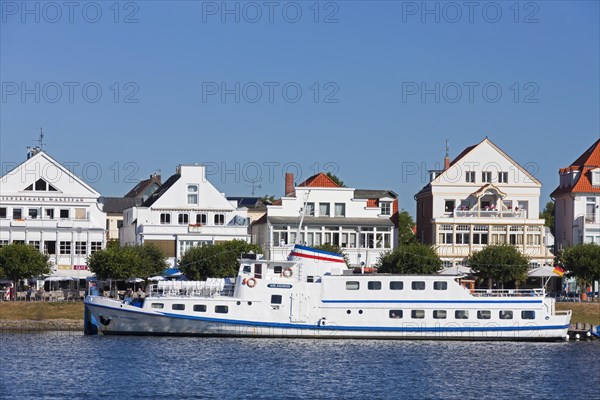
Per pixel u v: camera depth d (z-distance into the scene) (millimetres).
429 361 97750
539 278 149375
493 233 150875
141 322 109188
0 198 147000
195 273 135250
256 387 85500
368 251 148375
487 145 153625
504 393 85250
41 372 90000
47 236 147875
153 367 92625
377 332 108125
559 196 159125
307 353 100438
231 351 100688
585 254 134125
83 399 80750
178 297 108625
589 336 113500
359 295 108188
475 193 152250
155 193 162750
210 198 151875
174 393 83000
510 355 101812
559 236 160250
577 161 160375
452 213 151250
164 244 149375
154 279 133625
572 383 89250
